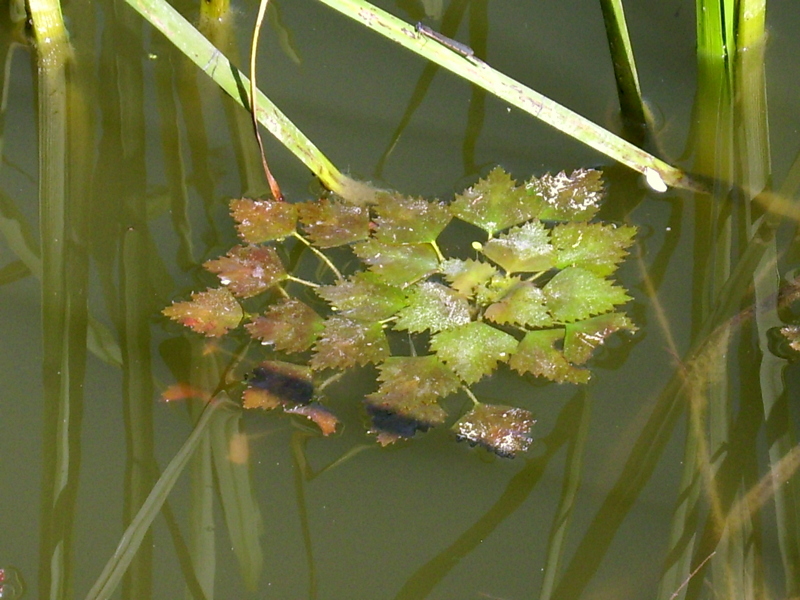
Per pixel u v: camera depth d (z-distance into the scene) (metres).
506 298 1.57
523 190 1.61
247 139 1.66
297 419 1.54
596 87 1.68
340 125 1.66
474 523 1.51
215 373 1.56
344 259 1.60
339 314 1.57
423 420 1.53
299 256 1.60
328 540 1.51
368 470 1.53
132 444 1.53
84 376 1.55
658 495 1.52
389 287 1.58
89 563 1.50
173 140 1.66
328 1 1.57
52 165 1.64
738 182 1.63
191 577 1.49
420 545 1.50
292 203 1.62
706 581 1.49
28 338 1.56
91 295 1.58
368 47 1.71
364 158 1.65
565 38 1.71
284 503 1.51
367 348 1.55
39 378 1.55
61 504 1.51
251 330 1.56
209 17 1.71
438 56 1.58
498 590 1.49
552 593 1.49
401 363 1.55
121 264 1.60
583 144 1.65
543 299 1.57
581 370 1.55
